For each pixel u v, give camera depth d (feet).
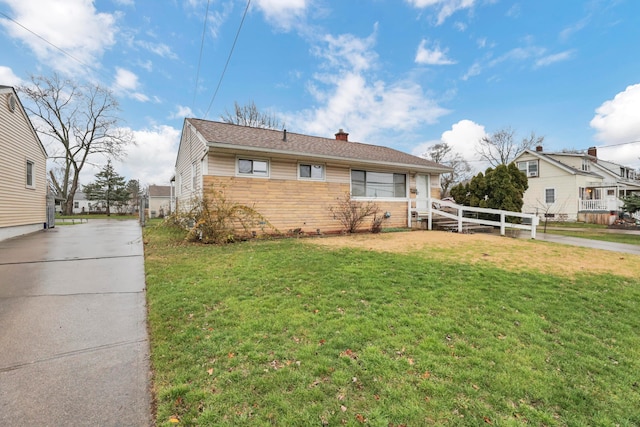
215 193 28.25
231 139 29.63
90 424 5.78
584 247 25.95
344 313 11.05
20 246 25.48
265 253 21.53
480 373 7.58
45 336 9.26
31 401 6.36
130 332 9.65
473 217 48.11
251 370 7.52
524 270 17.62
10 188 32.27
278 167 32.83
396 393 6.76
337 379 7.20
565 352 8.82
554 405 6.63
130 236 33.35
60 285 14.20
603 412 6.48
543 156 78.28
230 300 12.14
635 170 112.16
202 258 19.93
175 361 7.89
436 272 16.74
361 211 37.50
